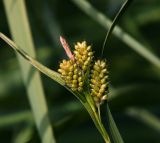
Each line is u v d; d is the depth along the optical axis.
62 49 0.62
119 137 0.29
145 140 0.60
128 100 0.44
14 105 0.61
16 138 0.55
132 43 0.47
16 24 0.36
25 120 0.56
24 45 0.36
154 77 0.61
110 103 0.44
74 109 0.58
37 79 0.35
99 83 0.29
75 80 0.29
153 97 0.45
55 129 0.38
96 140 0.61
